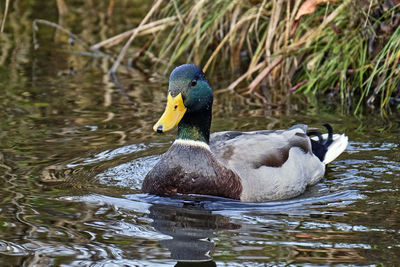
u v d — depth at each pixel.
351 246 7.83
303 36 14.51
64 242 7.92
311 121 12.84
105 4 21.48
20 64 16.73
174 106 9.59
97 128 12.37
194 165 9.66
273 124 12.61
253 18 15.66
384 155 11.22
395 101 14.06
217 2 15.45
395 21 13.65
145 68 16.73
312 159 10.74
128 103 13.90
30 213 8.76
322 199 9.70
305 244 7.91
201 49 16.98
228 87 14.91
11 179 9.95
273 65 14.52
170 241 8.02
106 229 8.35
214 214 9.01
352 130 12.35
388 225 8.48
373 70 13.36
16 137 11.80
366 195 9.70
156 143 11.73
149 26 16.36
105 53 17.81
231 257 7.55
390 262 7.38
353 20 13.95
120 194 9.66
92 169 10.52
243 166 9.88
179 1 17.66
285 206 9.46
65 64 16.86
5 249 7.71
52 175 10.17
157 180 9.73
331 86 14.71
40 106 13.61
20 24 19.73
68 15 20.36
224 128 12.34
